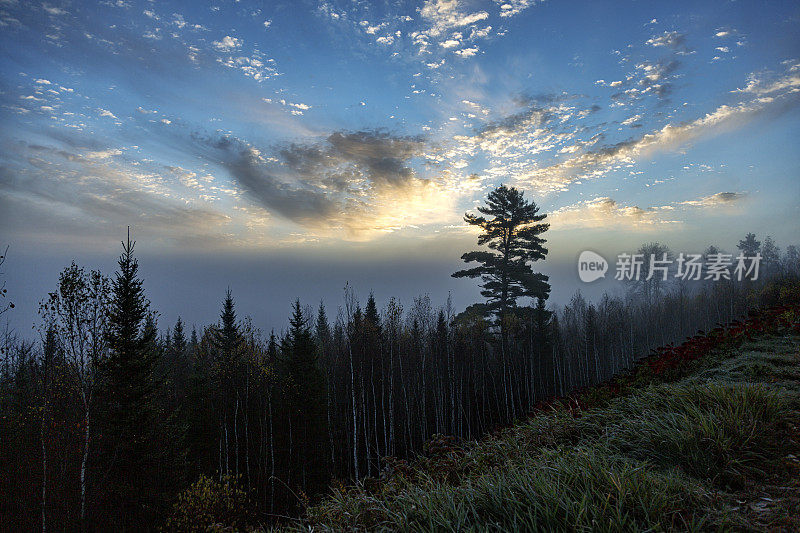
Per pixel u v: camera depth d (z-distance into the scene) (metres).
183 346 51.59
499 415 43.44
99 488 20.50
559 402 9.59
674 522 3.60
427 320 48.44
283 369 37.78
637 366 10.34
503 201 45.81
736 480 4.34
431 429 43.19
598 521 3.57
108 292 20.58
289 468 31.39
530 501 4.05
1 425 22.22
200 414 32.88
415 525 4.29
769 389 6.36
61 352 19.19
